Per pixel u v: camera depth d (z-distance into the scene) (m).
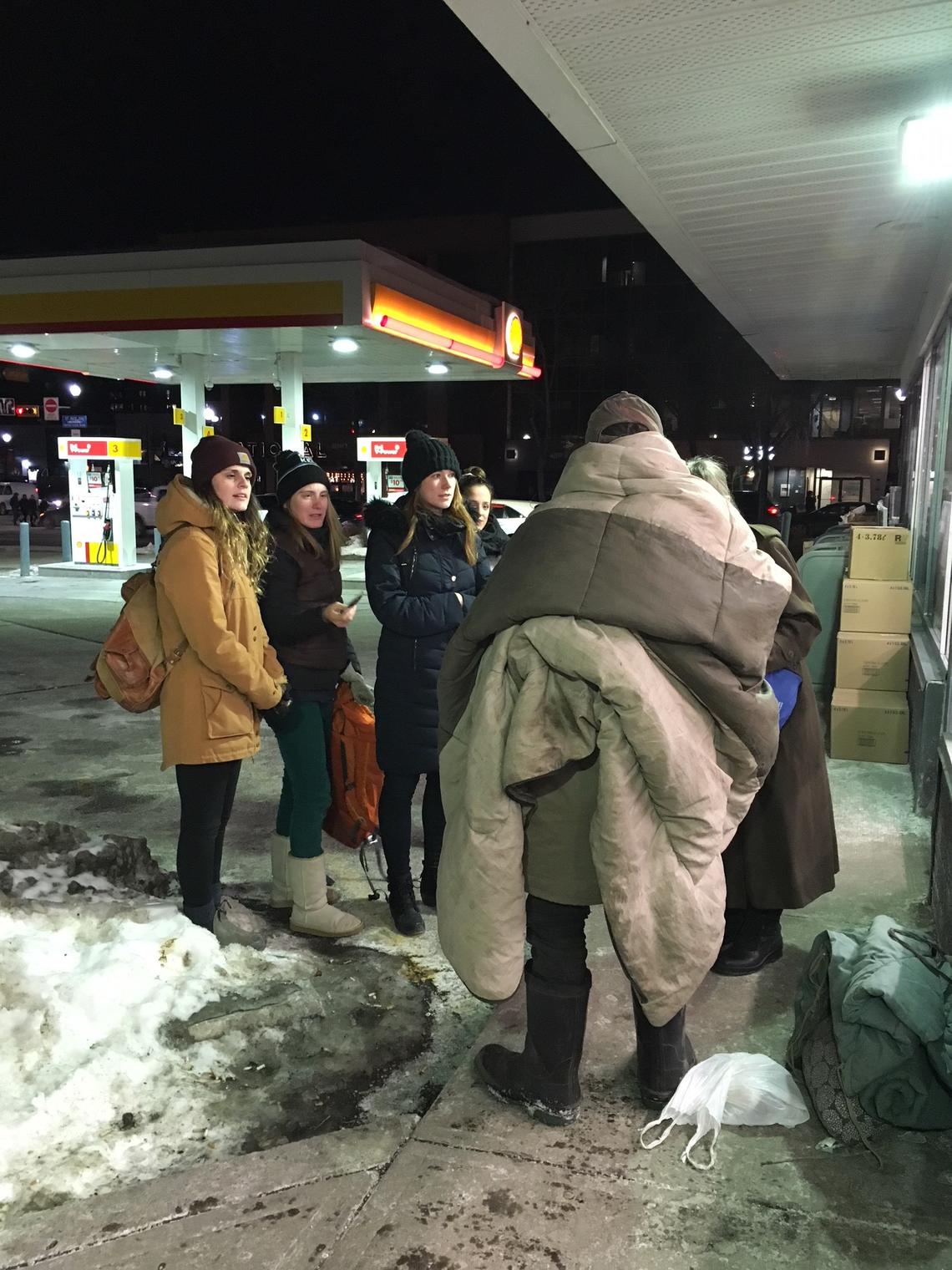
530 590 1.99
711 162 4.52
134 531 17.44
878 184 4.86
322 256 12.53
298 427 16.05
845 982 2.49
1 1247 1.95
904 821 4.50
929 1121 2.28
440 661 3.43
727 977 3.07
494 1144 2.25
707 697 1.98
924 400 8.26
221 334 13.63
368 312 12.65
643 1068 2.38
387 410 54.84
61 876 3.57
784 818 2.94
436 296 15.06
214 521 3.03
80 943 3.10
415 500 3.44
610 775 1.94
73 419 58.91
